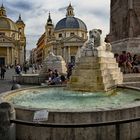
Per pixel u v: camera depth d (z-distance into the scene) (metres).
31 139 6.33
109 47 13.95
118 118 6.30
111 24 23.83
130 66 18.73
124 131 6.31
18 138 6.41
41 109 6.41
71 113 6.08
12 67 89.12
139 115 6.66
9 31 111.56
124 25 21.16
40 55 147.75
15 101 9.30
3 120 5.80
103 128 6.12
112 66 12.84
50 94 10.97
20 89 11.52
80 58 11.98
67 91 11.59
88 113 6.10
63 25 103.88
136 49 19.78
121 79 13.93
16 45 109.25
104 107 6.51
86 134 6.12
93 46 11.87
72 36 93.50
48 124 5.04
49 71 22.48
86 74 11.50
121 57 19.06
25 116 6.49
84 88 11.39
